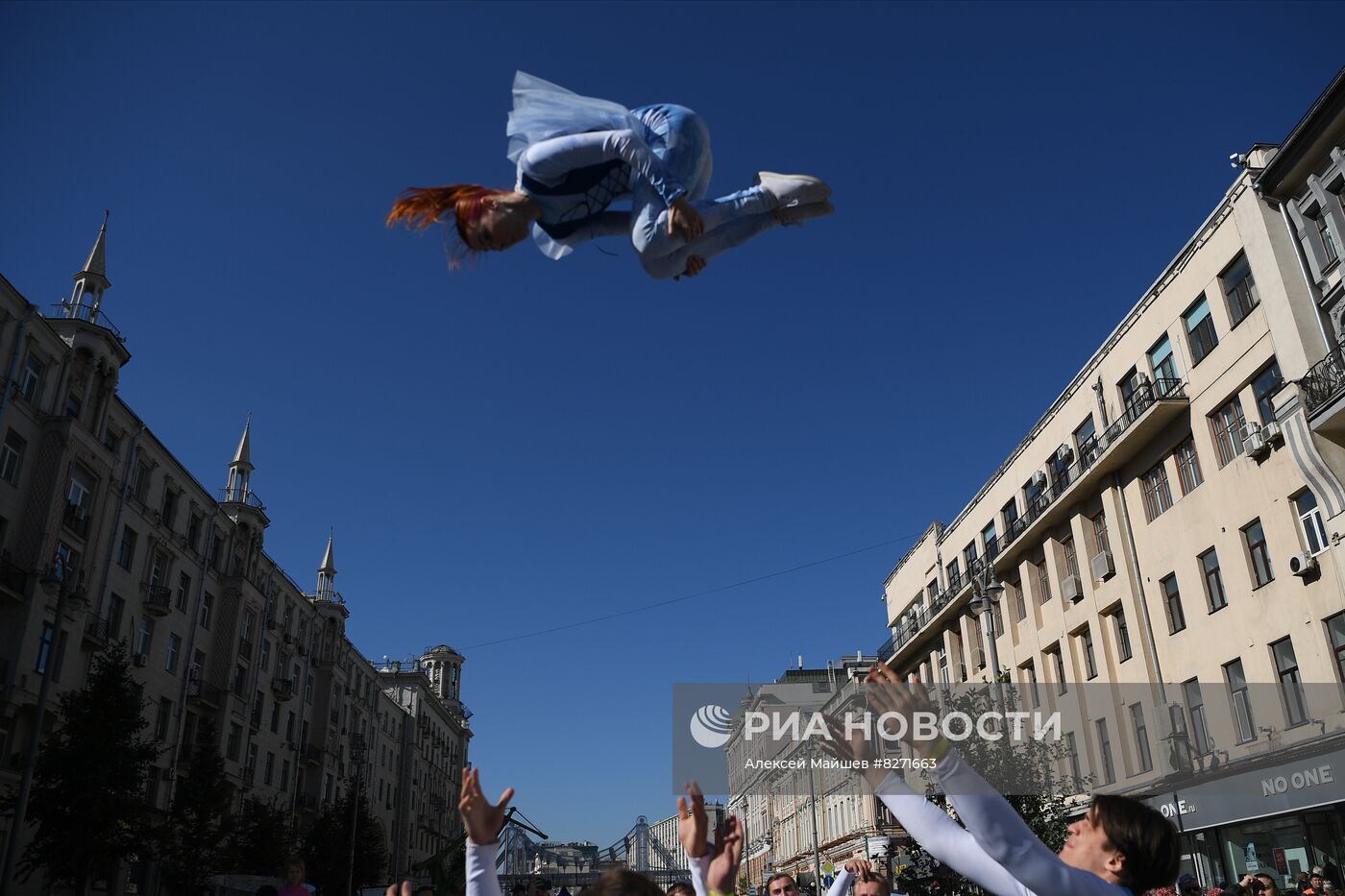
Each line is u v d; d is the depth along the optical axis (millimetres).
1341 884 19734
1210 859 24156
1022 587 34969
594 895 2664
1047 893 2676
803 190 3254
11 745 29734
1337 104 20484
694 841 3488
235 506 48781
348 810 55562
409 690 84812
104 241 36625
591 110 3180
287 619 55469
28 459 31375
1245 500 23578
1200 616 25219
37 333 31703
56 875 26797
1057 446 32438
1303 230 22016
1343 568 20297
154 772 38906
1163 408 25875
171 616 41062
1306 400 20859
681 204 3020
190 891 34875
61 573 31516
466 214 3156
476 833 3262
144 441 38875
